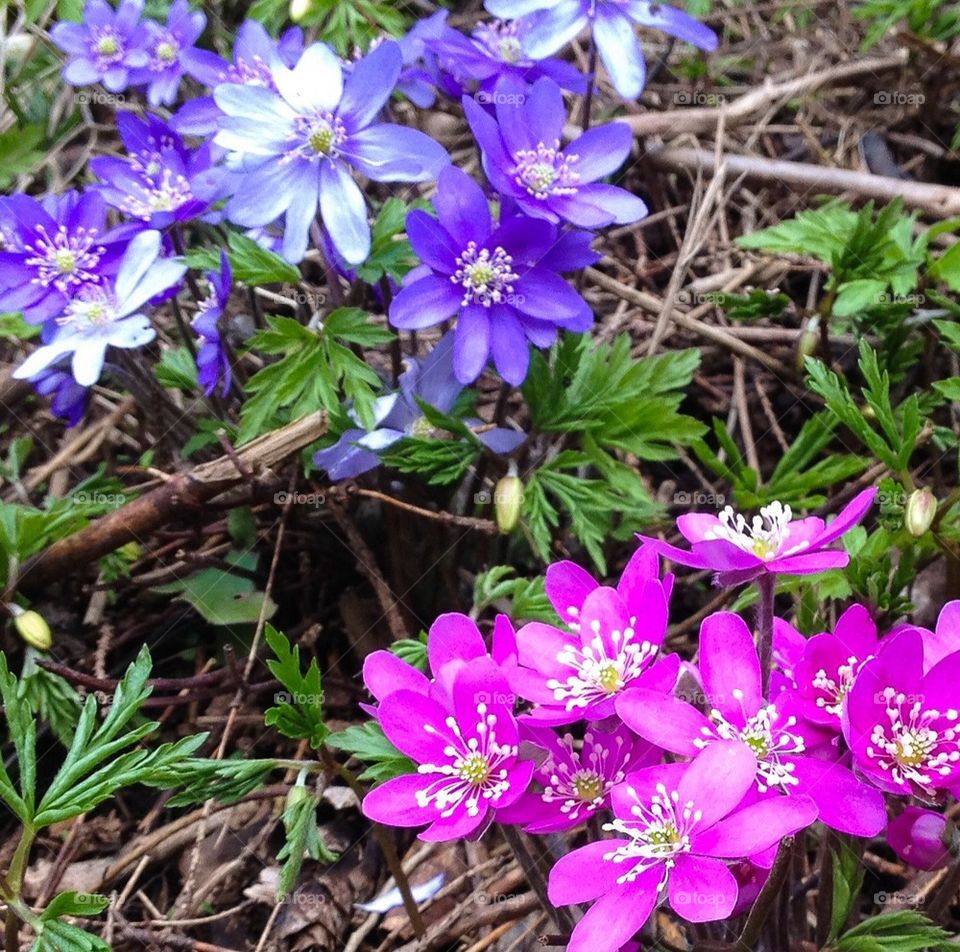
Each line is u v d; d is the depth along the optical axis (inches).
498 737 6.1
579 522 8.4
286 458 8.5
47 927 6.6
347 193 7.9
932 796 5.9
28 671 8.4
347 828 8.4
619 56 8.4
